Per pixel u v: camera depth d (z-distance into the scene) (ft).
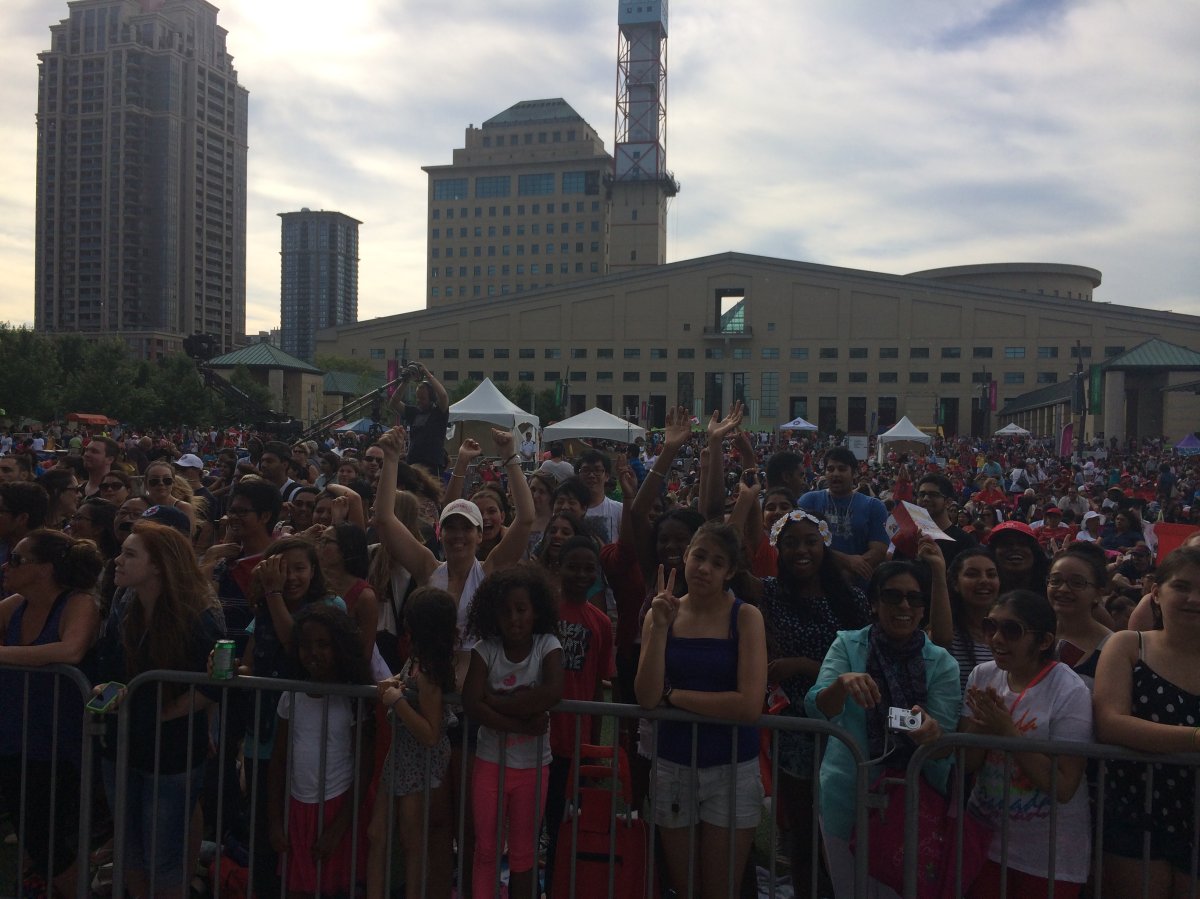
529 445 75.10
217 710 13.56
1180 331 253.03
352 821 12.48
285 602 13.58
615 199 389.19
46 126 442.09
